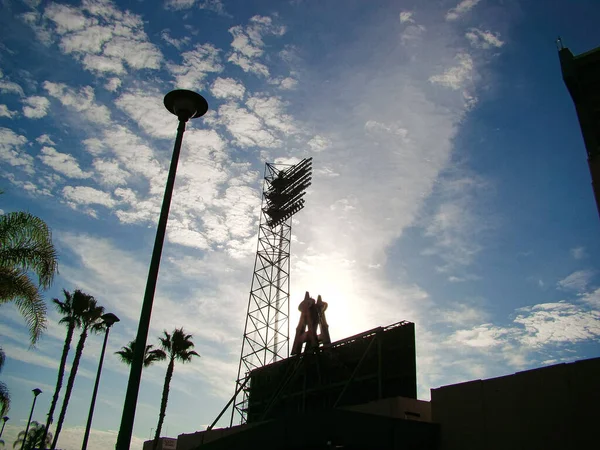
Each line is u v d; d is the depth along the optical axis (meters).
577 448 22.31
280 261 67.06
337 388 44.94
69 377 48.06
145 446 67.69
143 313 14.78
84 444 37.81
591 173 22.28
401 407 33.16
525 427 24.69
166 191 16.83
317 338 50.12
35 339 22.81
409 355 39.06
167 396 54.44
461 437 27.66
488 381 27.38
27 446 89.50
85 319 50.00
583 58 24.61
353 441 27.06
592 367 22.77
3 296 22.94
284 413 50.47
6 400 28.72
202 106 18.73
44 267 22.80
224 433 51.19
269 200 72.69
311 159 69.94
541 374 24.80
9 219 22.81
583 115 23.81
